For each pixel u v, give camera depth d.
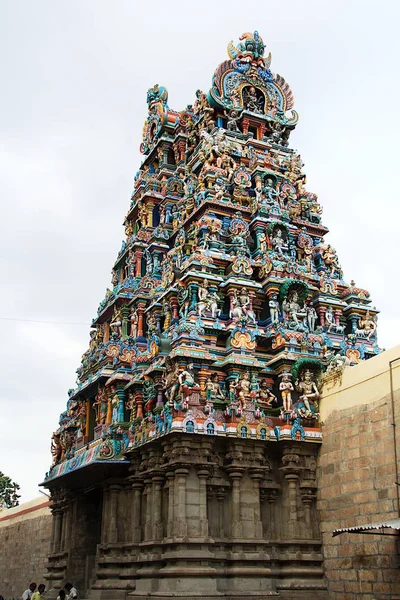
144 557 26.27
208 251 32.88
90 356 38.28
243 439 26.30
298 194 39.09
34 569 46.53
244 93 42.56
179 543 24.14
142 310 37.22
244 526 25.56
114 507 29.78
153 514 26.38
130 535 28.62
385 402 24.31
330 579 25.30
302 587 25.06
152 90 49.72
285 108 43.59
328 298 33.84
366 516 24.16
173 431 25.03
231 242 34.06
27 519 50.19
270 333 30.19
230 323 30.00
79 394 38.09
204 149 39.00
